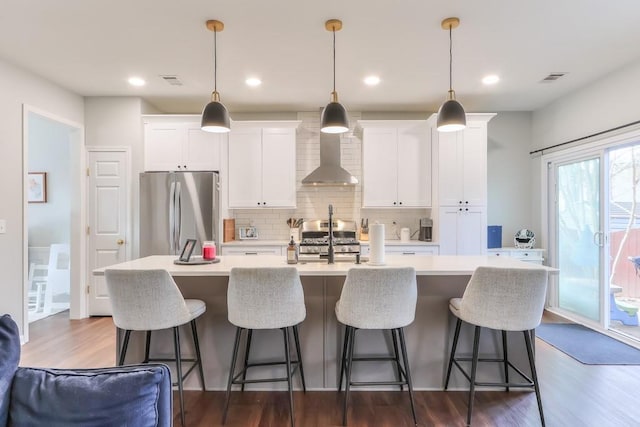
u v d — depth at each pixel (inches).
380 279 79.0
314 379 97.7
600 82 142.6
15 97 130.1
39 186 187.8
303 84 148.9
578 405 89.3
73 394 44.7
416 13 96.4
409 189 174.7
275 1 90.9
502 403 90.4
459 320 92.4
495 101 172.1
